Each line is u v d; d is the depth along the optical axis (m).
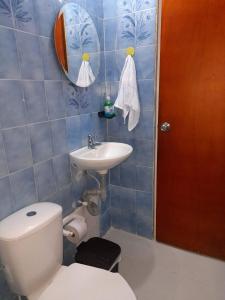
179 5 1.52
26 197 1.26
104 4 1.74
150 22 1.62
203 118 1.63
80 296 1.05
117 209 2.18
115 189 2.13
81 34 1.54
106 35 1.79
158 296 1.54
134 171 1.99
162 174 1.89
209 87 1.56
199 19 1.49
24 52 1.15
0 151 1.09
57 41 1.33
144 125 1.83
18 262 1.02
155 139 1.83
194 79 1.59
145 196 2.00
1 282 1.18
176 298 1.52
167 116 1.74
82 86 1.59
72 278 1.15
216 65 1.51
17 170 1.19
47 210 1.18
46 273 1.15
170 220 1.96
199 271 1.74
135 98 1.74
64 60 1.40
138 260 1.86
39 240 1.08
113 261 1.42
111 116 1.83
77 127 1.60
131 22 1.68
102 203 2.06
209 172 1.71
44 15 1.24
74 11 1.46
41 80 1.27
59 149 1.46
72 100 1.52
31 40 1.18
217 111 1.58
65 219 1.50
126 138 1.94
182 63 1.60
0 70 1.05
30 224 1.06
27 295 1.10
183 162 1.78
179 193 1.86
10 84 1.10
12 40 1.09
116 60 1.80
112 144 1.73
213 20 1.46
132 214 2.12
